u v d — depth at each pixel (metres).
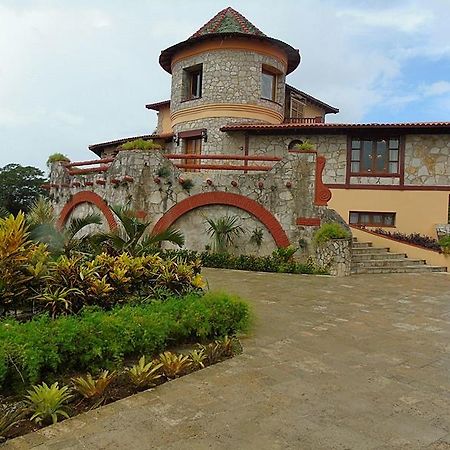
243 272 13.55
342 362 5.85
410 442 3.85
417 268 15.11
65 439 3.74
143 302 6.74
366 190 19.08
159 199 15.37
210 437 3.83
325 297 10.16
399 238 16.73
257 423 4.11
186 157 15.30
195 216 15.32
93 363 5.05
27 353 4.47
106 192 16.67
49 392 4.16
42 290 6.01
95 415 4.17
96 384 4.51
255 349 6.24
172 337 6.06
